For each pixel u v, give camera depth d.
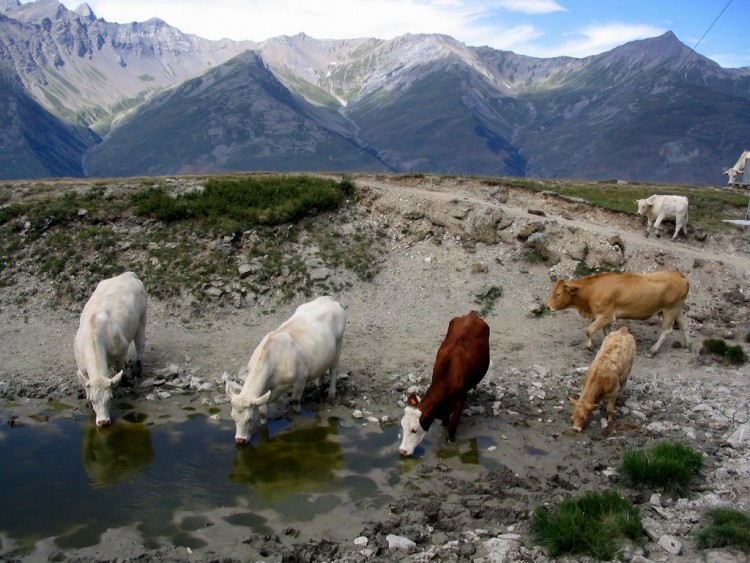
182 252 19.27
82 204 20.95
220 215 20.72
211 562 7.77
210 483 9.67
